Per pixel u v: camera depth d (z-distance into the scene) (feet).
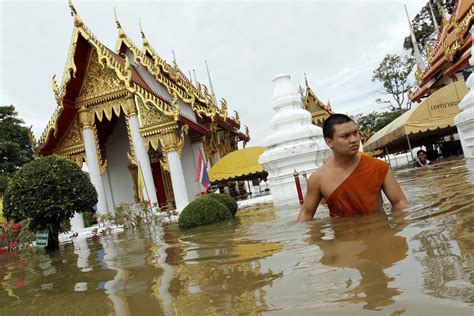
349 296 5.75
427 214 11.25
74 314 8.02
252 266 9.15
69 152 60.85
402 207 13.21
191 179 67.92
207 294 7.49
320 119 97.14
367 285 6.07
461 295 5.00
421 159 48.14
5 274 17.80
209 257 11.77
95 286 10.61
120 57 66.85
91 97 59.00
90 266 15.23
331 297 5.87
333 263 7.77
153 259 13.71
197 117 72.43
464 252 6.73
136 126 56.80
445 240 7.82
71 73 56.70
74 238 42.60
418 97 110.52
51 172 30.58
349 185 13.21
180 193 55.06
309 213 14.83
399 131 53.88
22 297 11.10
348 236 10.19
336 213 13.87
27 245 34.76
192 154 68.59
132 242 23.22
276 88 42.29
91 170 58.85
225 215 26.63
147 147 56.59
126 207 42.52
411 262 6.78
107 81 58.70
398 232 9.44
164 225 36.96
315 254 8.93
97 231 41.34
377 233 9.82
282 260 9.06
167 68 70.74
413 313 4.76
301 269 7.83
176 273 10.24
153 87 66.95
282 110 41.39
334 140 13.00
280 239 12.17
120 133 73.56
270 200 41.70
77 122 60.54
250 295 6.83
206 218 26.43
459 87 51.16
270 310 5.87
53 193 30.12
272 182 40.24
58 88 57.57
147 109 56.39
